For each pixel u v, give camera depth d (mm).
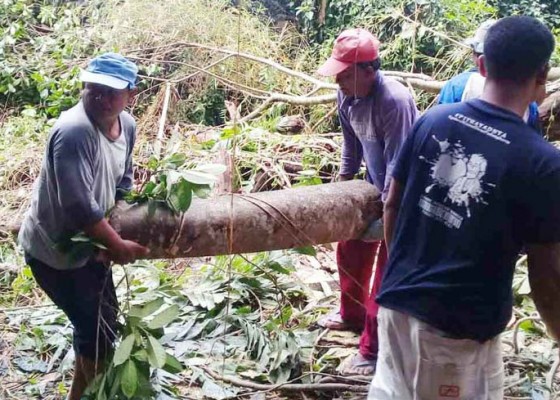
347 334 3967
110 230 2750
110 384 2957
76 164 2635
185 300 4094
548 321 2025
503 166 1938
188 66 7191
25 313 4090
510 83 1995
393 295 2117
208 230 3041
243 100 7465
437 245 2057
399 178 2201
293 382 3502
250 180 5578
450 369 2074
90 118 2715
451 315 2020
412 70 7020
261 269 3957
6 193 5641
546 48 1965
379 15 7797
